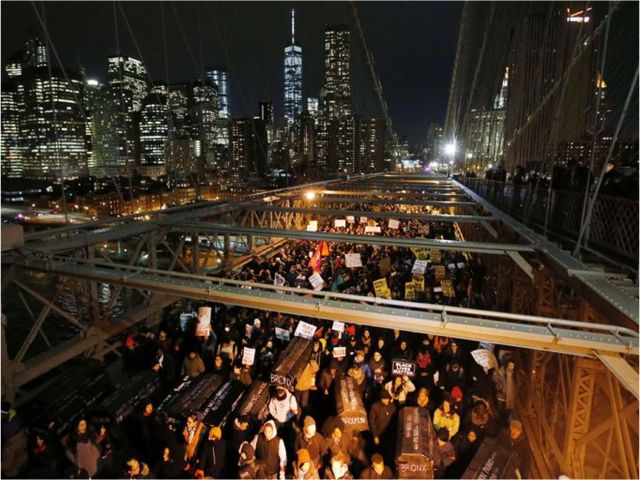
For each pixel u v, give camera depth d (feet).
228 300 17.61
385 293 31.42
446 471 18.39
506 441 18.19
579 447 16.80
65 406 20.24
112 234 26.53
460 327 14.67
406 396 21.43
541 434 20.72
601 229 22.11
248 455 17.15
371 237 24.97
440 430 19.02
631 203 18.99
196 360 23.63
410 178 140.36
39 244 23.08
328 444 18.69
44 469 17.92
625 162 21.86
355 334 28.14
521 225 29.30
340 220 51.24
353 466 18.72
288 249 51.19
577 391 16.89
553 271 20.62
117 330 27.02
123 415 20.27
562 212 28.40
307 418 18.30
